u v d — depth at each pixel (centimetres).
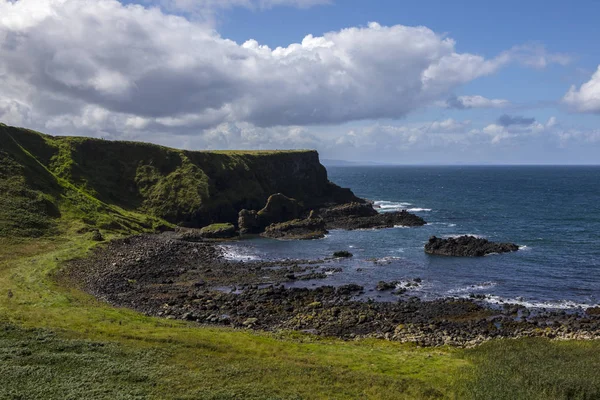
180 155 12862
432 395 2664
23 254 6806
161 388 2600
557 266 7206
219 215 11775
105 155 12369
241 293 5753
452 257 7919
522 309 5172
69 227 8650
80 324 3825
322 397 2589
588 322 4709
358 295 5741
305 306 5231
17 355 2967
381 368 3181
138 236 9256
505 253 8144
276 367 3047
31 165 10138
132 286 5978
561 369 3030
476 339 4203
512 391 2633
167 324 4222
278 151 15962
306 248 8931
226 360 3170
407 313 5000
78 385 2572
